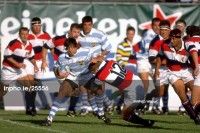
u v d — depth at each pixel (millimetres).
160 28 56438
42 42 59219
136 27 68375
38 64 59281
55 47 56125
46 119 45969
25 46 56844
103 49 55062
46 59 58156
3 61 57344
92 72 45750
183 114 58531
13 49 56531
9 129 43844
